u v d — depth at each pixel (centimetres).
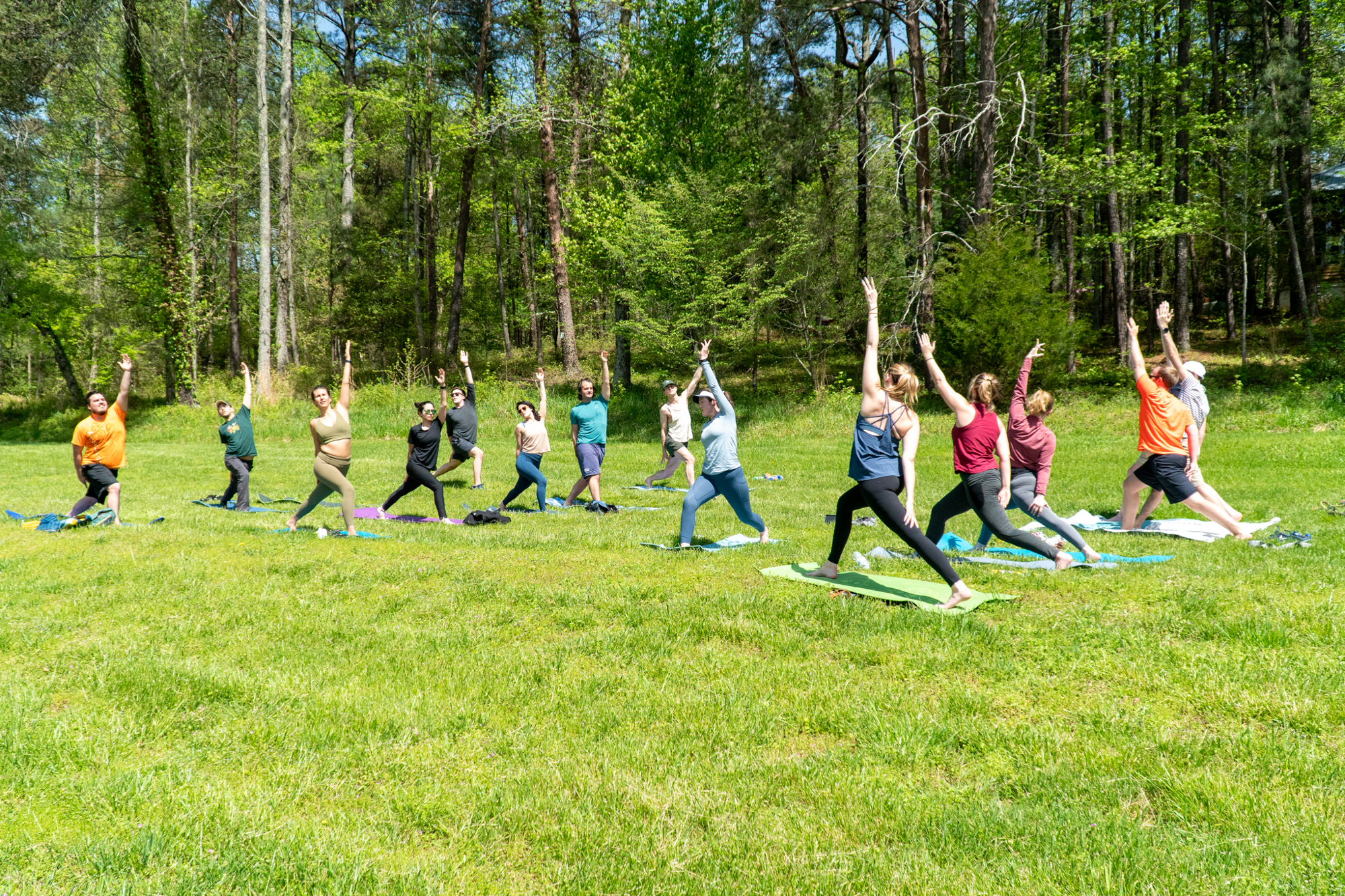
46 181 2908
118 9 2756
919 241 2352
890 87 2723
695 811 309
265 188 2711
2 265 2805
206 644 506
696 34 2734
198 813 304
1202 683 400
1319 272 2797
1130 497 828
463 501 1176
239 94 3198
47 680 440
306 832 293
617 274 2666
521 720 393
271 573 677
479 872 273
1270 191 2472
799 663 457
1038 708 389
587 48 2850
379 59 3256
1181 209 2197
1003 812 301
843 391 2500
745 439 2223
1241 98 2520
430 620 555
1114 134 2750
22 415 3062
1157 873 258
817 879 262
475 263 4122
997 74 2417
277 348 3306
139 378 3653
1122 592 553
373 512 1046
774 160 2625
